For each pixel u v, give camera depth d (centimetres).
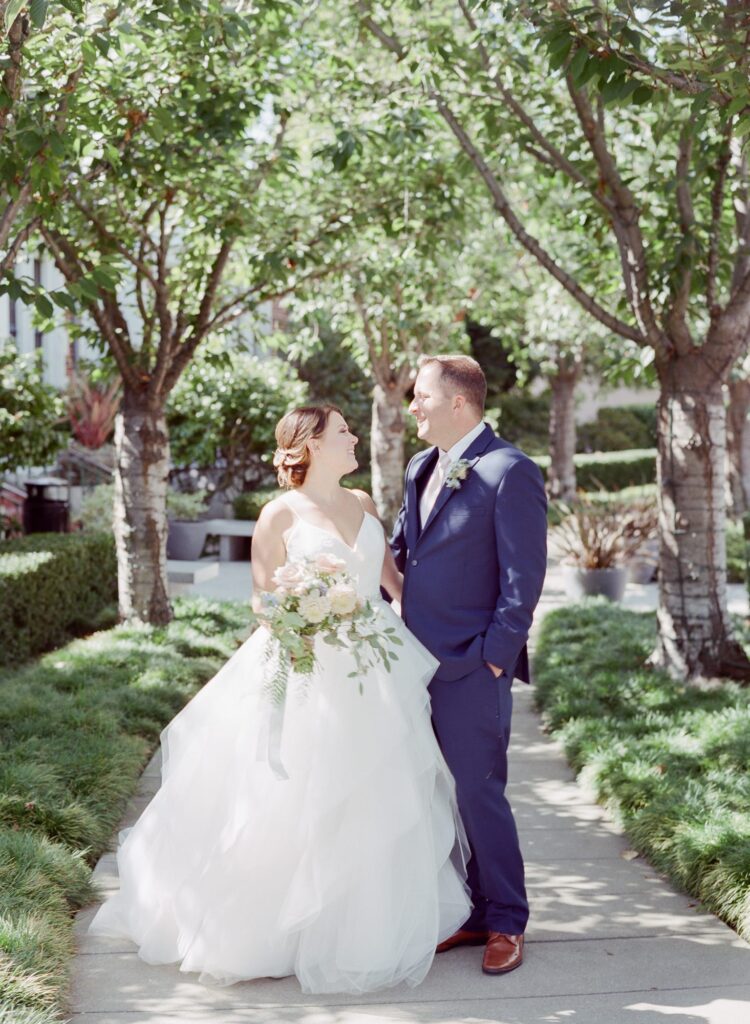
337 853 314
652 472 2744
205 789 336
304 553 333
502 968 323
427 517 350
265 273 774
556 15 472
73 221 753
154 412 812
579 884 402
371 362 1346
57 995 294
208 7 537
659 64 525
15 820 408
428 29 702
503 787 338
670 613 670
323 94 788
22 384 1117
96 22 478
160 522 820
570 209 793
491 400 3144
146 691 630
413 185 811
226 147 689
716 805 434
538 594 330
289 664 321
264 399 1636
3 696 579
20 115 465
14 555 827
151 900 336
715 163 655
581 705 633
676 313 645
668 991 312
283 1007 301
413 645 335
